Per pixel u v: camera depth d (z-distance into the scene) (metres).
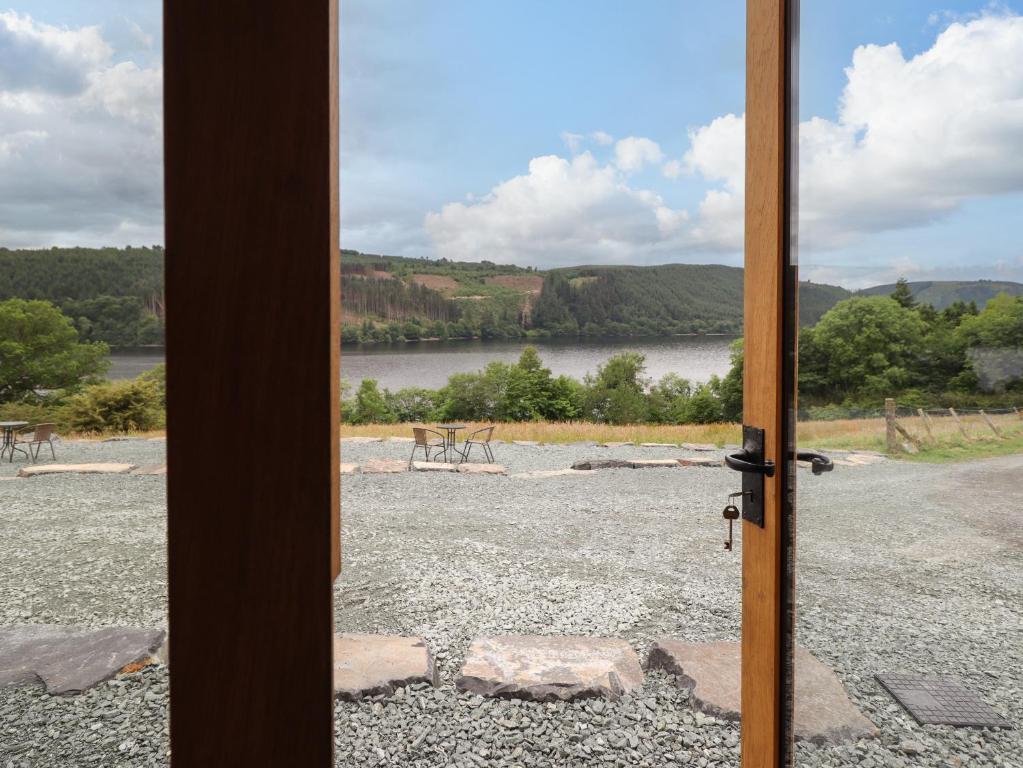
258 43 0.74
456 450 11.11
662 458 10.00
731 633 3.52
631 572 4.66
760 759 1.25
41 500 7.02
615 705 2.66
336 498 0.81
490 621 3.69
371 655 3.03
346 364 56.41
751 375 1.28
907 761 0.99
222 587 0.75
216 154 0.74
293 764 0.75
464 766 2.28
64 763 2.27
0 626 3.57
